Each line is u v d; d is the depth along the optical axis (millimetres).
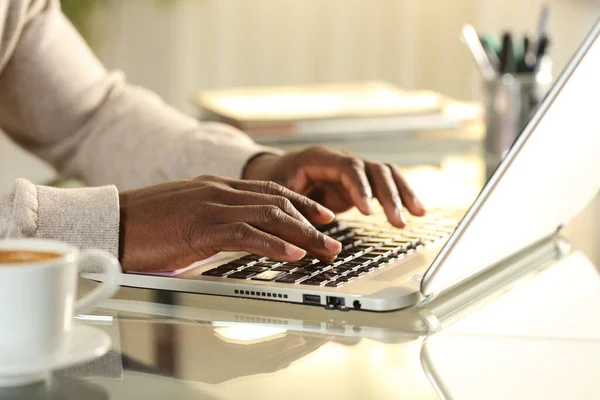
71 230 819
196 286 771
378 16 4062
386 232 982
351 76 4113
